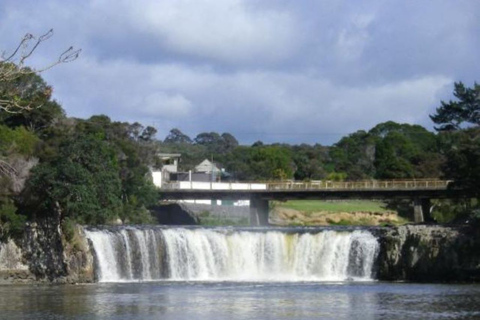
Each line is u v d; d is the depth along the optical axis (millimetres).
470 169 154000
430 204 192500
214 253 130375
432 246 127250
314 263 130875
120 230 126750
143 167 170750
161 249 128125
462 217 151250
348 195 173875
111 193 127375
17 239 122062
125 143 170750
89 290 106250
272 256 130875
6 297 96750
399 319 77250
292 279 127938
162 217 190875
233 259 130750
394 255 128750
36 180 123062
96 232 125812
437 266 126688
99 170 128125
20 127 146500
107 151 136000
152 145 192750
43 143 143125
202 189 179125
